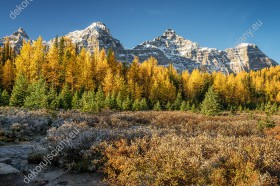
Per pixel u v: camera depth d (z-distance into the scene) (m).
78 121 22.47
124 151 10.09
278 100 119.88
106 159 10.02
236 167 8.00
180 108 61.03
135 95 75.50
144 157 9.49
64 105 41.47
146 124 27.70
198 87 103.75
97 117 25.47
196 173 8.02
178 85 106.56
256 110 78.88
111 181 9.03
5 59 94.50
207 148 9.88
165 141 10.91
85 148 10.82
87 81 72.75
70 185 8.74
